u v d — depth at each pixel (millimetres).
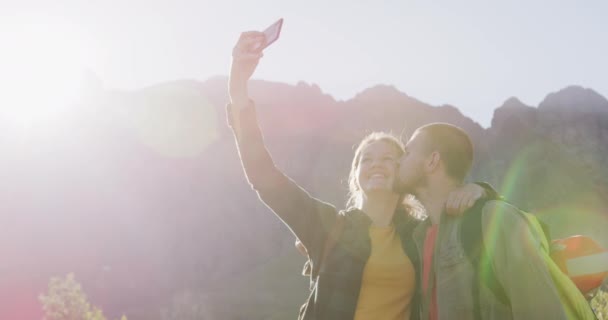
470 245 3271
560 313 2932
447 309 3332
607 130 153375
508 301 3152
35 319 122812
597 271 3289
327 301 3926
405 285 4031
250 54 4035
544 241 3258
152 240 142750
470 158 3744
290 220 4109
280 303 102500
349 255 3998
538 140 150750
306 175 160375
